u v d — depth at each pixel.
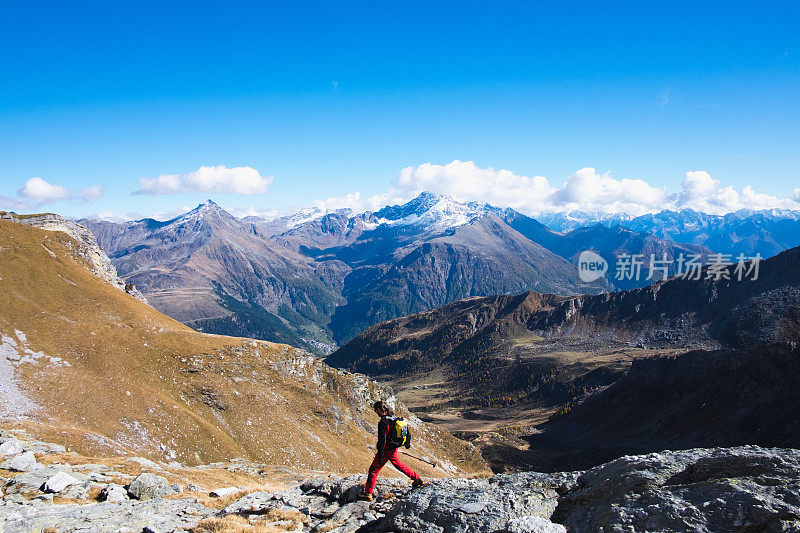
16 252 139.00
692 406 198.50
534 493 12.35
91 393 94.94
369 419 147.50
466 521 10.75
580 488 12.60
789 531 7.80
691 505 9.50
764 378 179.50
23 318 112.25
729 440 161.88
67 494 19.38
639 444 192.50
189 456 91.94
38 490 19.81
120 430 87.94
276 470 44.53
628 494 10.89
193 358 124.38
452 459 162.12
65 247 164.12
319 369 150.88
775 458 10.31
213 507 18.89
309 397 135.12
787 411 155.38
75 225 192.88
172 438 93.06
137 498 19.62
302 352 151.00
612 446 198.75
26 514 15.86
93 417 88.31
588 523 10.56
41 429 69.75
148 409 96.94
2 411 80.38
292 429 118.19
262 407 119.69
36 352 102.38
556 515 11.63
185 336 133.00
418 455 139.25
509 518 10.71
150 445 88.38
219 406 112.69
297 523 14.31
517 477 13.88
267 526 13.88
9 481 20.73
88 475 22.92
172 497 20.25
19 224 161.12
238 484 34.47
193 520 15.88
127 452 74.88
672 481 11.02
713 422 177.00
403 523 11.64
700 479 10.75
